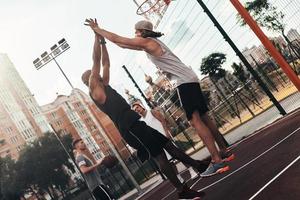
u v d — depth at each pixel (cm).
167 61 380
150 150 375
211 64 2223
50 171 5269
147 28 383
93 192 663
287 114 911
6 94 7881
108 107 375
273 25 1855
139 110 752
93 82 372
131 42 375
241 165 556
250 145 768
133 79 1456
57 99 8094
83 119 7981
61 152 5406
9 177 5175
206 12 943
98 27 377
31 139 7769
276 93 1491
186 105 382
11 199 5103
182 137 2003
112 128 5153
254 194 349
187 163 391
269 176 388
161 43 385
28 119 7925
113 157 644
